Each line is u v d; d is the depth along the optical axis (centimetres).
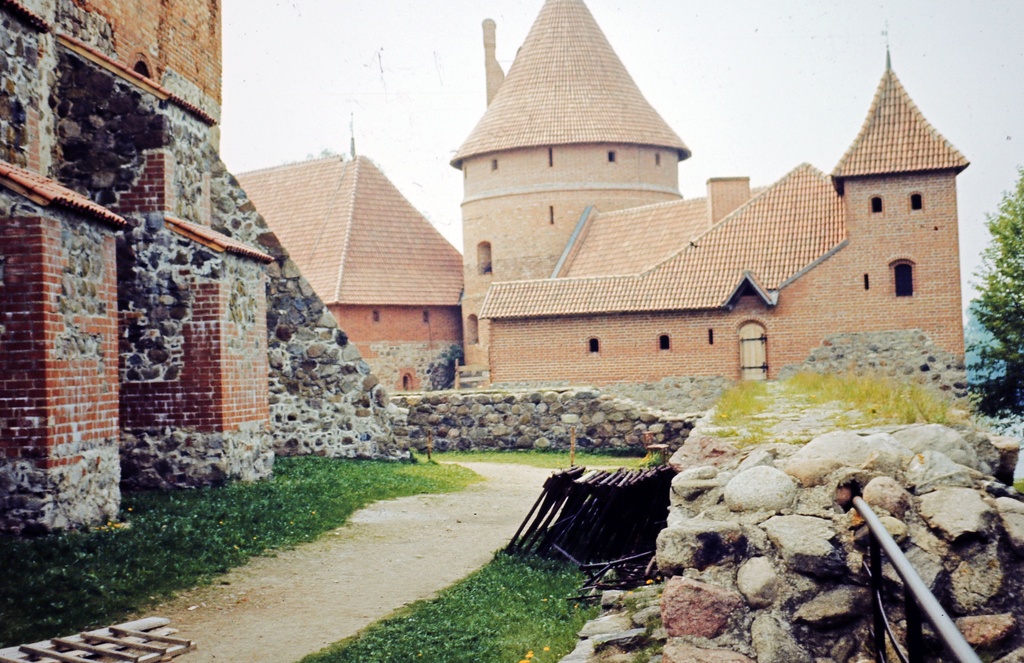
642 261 5600
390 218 6544
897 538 702
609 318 4828
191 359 1717
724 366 4697
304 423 2386
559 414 2991
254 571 1284
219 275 1716
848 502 750
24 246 1268
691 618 694
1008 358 4425
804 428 1218
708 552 745
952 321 4559
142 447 1720
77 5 1744
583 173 6325
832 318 4650
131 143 1705
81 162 1702
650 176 6456
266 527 1479
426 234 6688
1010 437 902
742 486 784
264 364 1877
